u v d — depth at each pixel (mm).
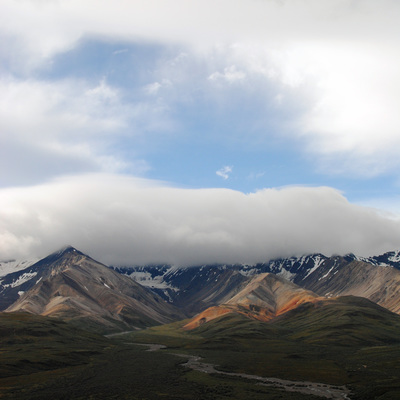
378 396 199250
